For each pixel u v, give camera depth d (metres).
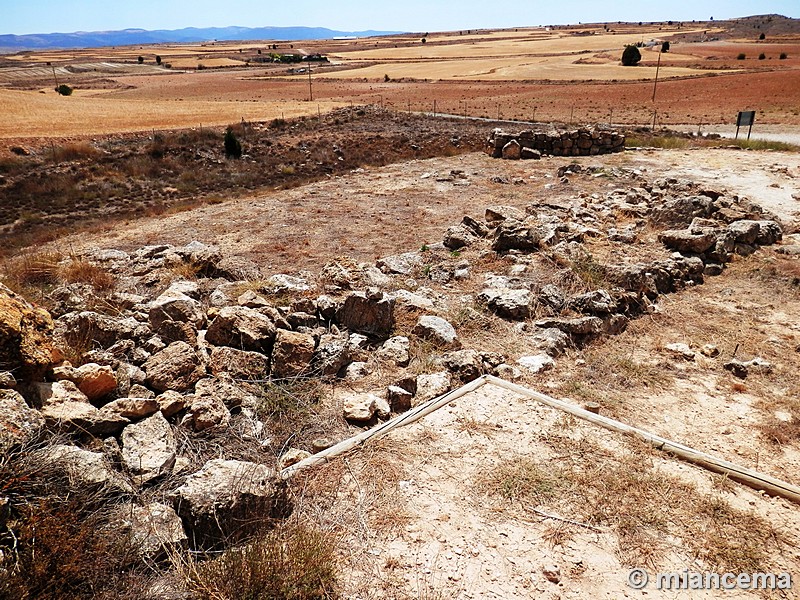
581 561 3.40
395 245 10.68
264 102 63.03
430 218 12.62
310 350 5.54
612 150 21.22
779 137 31.56
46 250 12.52
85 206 26.73
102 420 4.06
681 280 8.28
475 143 35.84
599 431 4.64
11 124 40.97
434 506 3.81
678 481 4.07
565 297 7.28
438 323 6.46
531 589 3.21
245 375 5.32
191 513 3.33
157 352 5.41
